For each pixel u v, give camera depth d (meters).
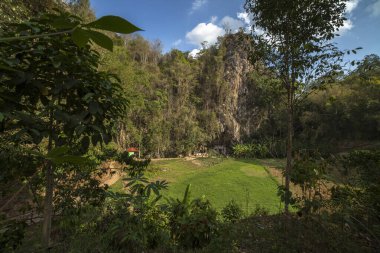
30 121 1.02
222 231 2.90
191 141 35.16
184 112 37.12
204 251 2.56
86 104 1.61
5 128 1.28
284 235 2.95
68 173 2.62
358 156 4.10
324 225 2.65
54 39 1.42
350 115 20.81
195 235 2.74
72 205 2.64
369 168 3.81
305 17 3.82
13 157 1.74
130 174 2.59
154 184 2.20
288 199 3.04
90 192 2.68
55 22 0.36
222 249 2.59
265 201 9.76
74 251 2.08
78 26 0.34
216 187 12.86
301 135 20.80
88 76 1.64
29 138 1.83
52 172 1.90
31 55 1.40
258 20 4.25
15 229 1.69
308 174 2.96
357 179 3.75
